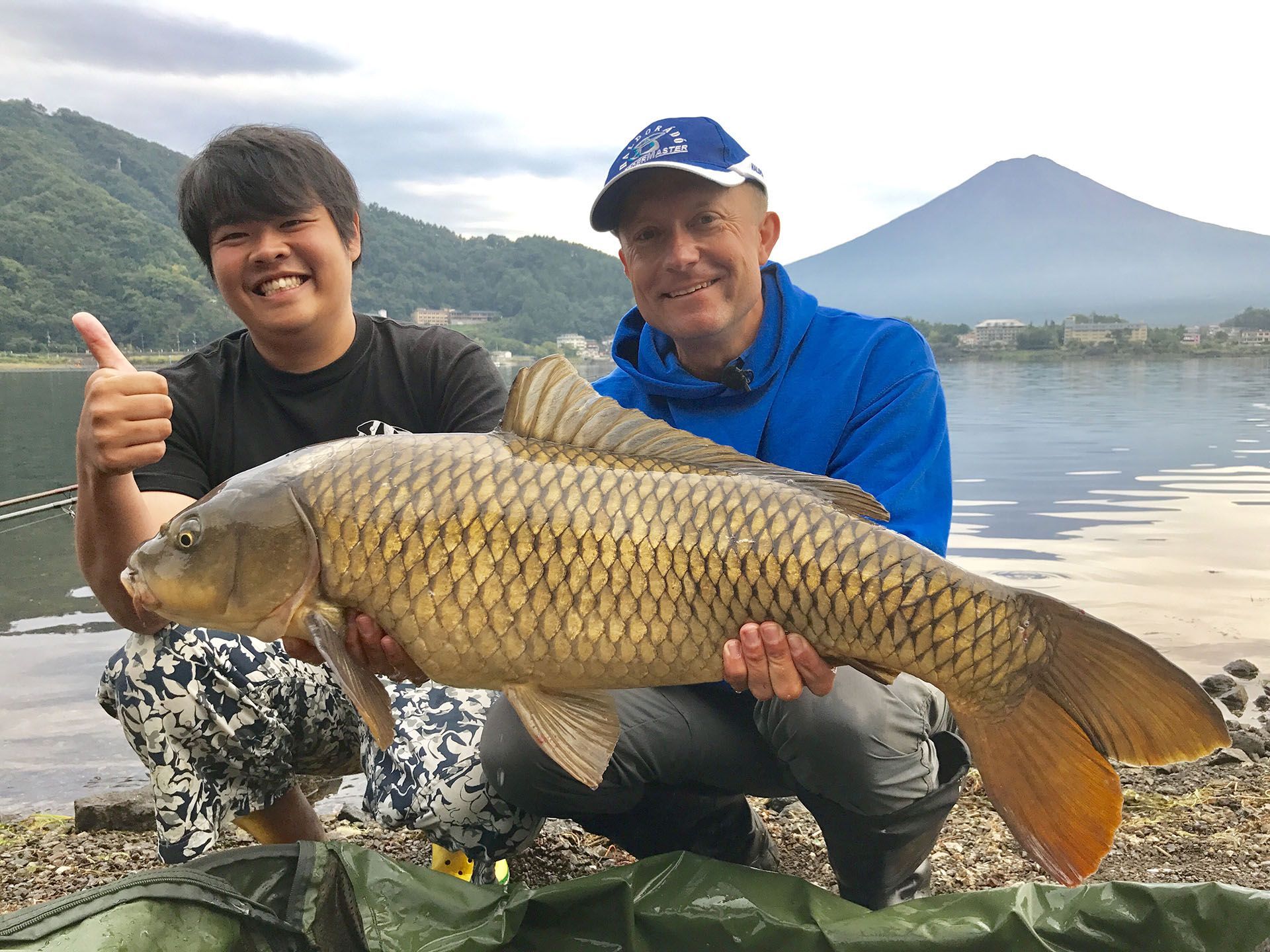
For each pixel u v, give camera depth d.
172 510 1.19
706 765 1.18
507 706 1.11
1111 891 0.91
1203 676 2.44
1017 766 0.92
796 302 1.24
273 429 1.30
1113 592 3.33
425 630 0.91
